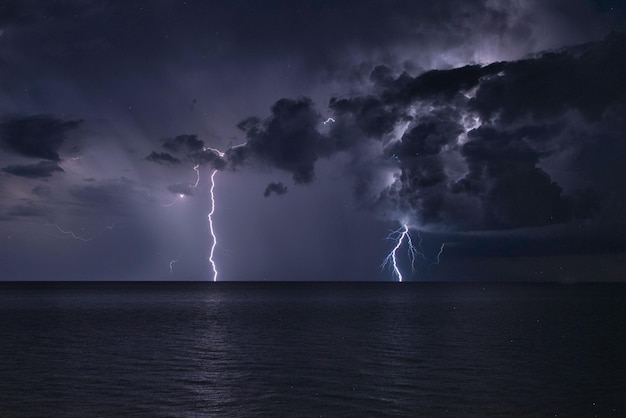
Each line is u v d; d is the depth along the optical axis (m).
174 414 16.59
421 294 118.94
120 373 23.03
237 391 19.66
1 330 40.38
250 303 80.31
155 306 72.06
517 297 101.50
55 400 18.28
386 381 21.34
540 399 18.33
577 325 43.41
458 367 24.31
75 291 135.38
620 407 17.39
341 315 55.66
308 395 19.02
